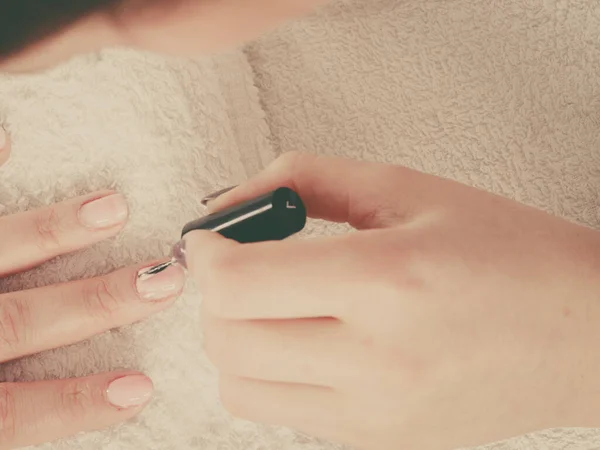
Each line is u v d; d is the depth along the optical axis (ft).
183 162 1.02
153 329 1.01
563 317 0.73
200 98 1.03
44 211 1.01
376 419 0.75
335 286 0.70
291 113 1.06
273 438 1.00
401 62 1.05
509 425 0.76
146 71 1.02
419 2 1.06
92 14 0.46
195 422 1.00
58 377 1.01
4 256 1.00
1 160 1.02
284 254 0.71
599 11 1.03
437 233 0.72
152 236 1.02
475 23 1.05
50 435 0.99
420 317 0.71
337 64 1.07
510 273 0.72
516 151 1.02
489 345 0.72
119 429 1.00
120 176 1.02
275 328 0.73
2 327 0.99
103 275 1.01
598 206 1.01
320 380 0.74
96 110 1.02
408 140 1.04
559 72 1.03
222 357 0.76
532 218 0.74
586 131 1.02
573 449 0.99
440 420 0.75
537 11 1.04
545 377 0.74
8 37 0.46
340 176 0.76
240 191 0.78
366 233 0.72
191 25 0.48
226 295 0.72
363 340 0.72
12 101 1.02
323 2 0.54
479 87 1.04
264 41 1.07
